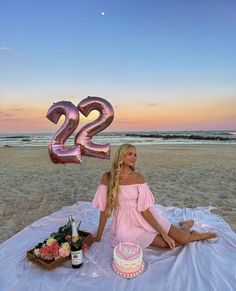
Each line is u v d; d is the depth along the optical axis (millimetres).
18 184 7328
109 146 4133
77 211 4441
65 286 2432
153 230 3049
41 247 2801
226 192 6262
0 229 4199
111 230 3221
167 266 2697
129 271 2539
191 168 9836
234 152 15820
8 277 2605
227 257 2879
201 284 2404
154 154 15078
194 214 4293
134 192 2943
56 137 4004
